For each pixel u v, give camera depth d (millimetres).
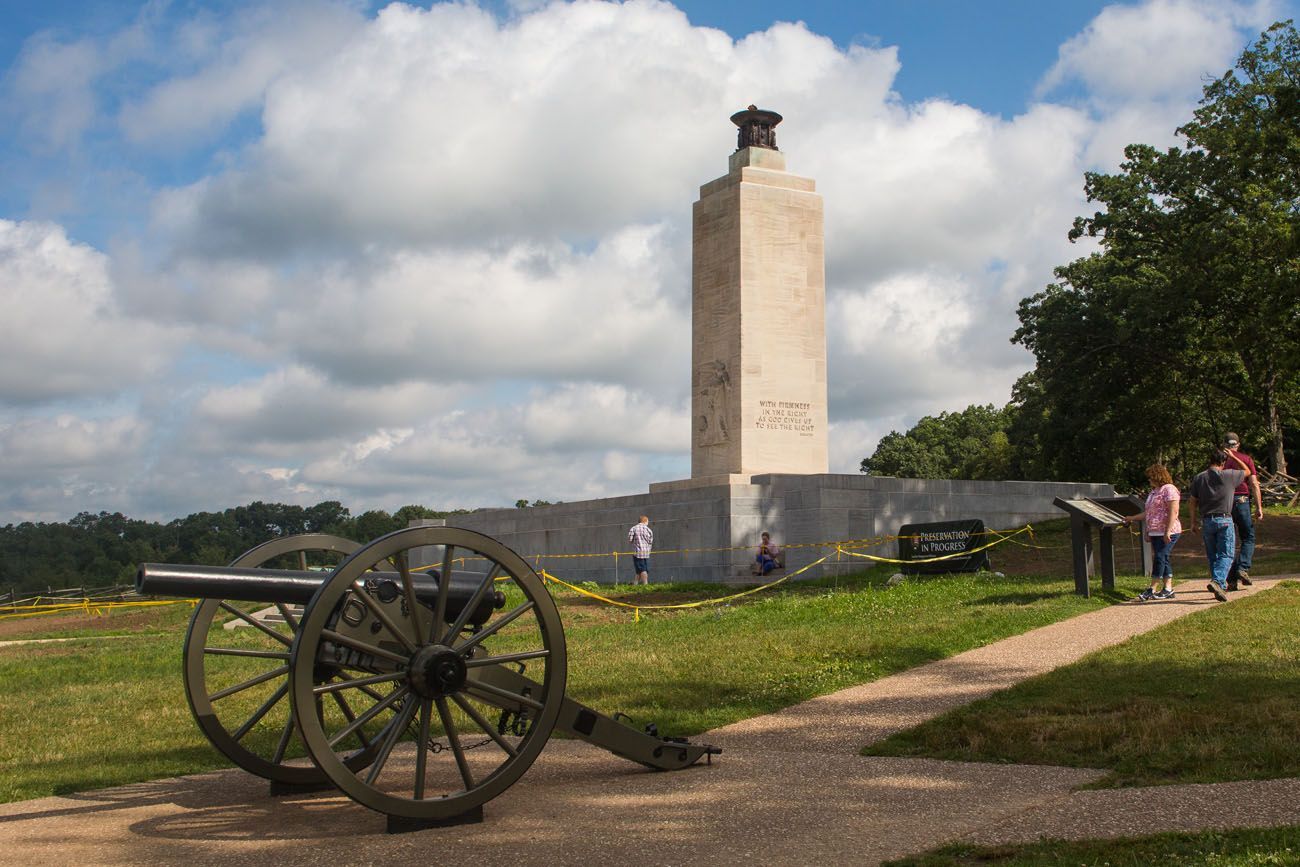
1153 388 50125
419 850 6855
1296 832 6277
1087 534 18500
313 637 7078
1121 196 48094
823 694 12273
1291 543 29109
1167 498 17531
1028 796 7664
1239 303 44125
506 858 6621
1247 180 41406
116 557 110500
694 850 6645
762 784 8352
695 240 39219
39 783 9336
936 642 14766
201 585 7566
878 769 8742
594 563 39562
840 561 31922
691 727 10836
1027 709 10516
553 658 7910
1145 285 47500
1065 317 49969
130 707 13633
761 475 34594
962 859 6266
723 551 33438
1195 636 13781
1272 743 8508
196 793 8844
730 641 16391
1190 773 7969
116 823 7828
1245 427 53812
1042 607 17328
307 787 8875
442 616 7734
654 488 39562
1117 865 5961
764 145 39062
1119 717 9875
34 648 23094
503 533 44625
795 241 37750
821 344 37844
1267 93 39625
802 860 6371
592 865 6426
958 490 35125
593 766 9383
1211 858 5895
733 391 37000
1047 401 54562
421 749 7488
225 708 13266
